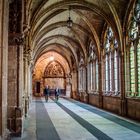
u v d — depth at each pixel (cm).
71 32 3206
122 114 2038
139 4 1831
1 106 683
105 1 2078
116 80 2302
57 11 2377
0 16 686
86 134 1249
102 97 2675
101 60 2688
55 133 1273
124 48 2072
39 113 2152
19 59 1248
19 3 1256
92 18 2531
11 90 1232
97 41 2692
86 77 3338
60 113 2158
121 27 2091
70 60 4472
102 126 1497
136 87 1884
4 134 702
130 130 1366
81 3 2186
